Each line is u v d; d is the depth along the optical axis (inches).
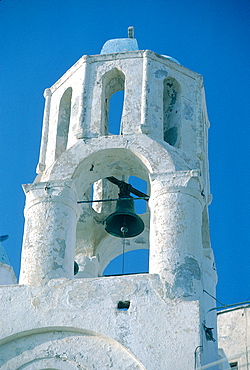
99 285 1147.3
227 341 1528.1
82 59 1316.4
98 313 1128.8
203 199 1221.1
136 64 1304.1
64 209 1216.2
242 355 1454.2
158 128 1264.8
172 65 1321.4
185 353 1088.2
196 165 1258.6
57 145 1310.3
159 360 1088.8
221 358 1223.5
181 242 1173.1
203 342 1111.6
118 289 1141.1
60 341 1127.6
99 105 1279.5
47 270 1171.3
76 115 1289.4
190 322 1107.3
